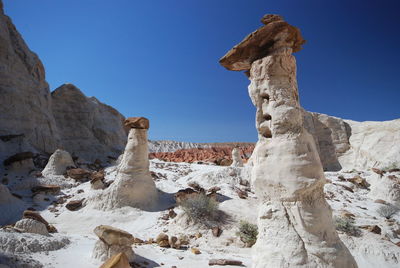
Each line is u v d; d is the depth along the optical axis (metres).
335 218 10.66
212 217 11.41
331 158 32.56
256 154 4.86
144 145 14.26
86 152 28.58
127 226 11.89
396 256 8.58
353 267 4.16
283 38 4.71
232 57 5.13
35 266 5.28
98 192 14.05
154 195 14.09
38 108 24.66
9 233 6.45
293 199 4.32
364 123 33.44
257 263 4.39
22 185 16.02
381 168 23.45
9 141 20.83
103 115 33.62
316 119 34.06
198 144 56.09
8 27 25.14
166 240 8.75
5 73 22.61
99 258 6.05
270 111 4.69
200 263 6.82
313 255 4.05
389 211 13.44
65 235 8.31
